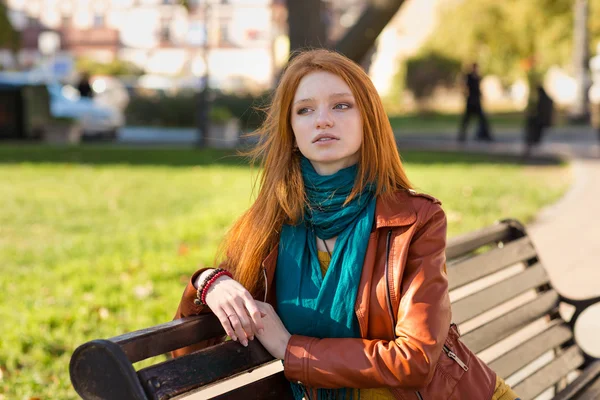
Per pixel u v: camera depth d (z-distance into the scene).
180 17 43.03
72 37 46.50
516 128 26.00
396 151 2.18
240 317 1.96
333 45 7.79
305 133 2.11
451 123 28.33
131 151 16.89
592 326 4.93
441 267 2.05
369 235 2.06
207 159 15.27
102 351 1.68
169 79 32.75
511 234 3.54
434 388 2.06
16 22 47.16
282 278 2.13
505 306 4.95
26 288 5.43
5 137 19.69
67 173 12.67
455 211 8.48
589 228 7.88
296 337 2.00
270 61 41.53
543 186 10.76
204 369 1.87
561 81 35.66
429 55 31.02
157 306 4.88
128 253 6.54
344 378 1.93
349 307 2.02
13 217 8.65
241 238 2.22
